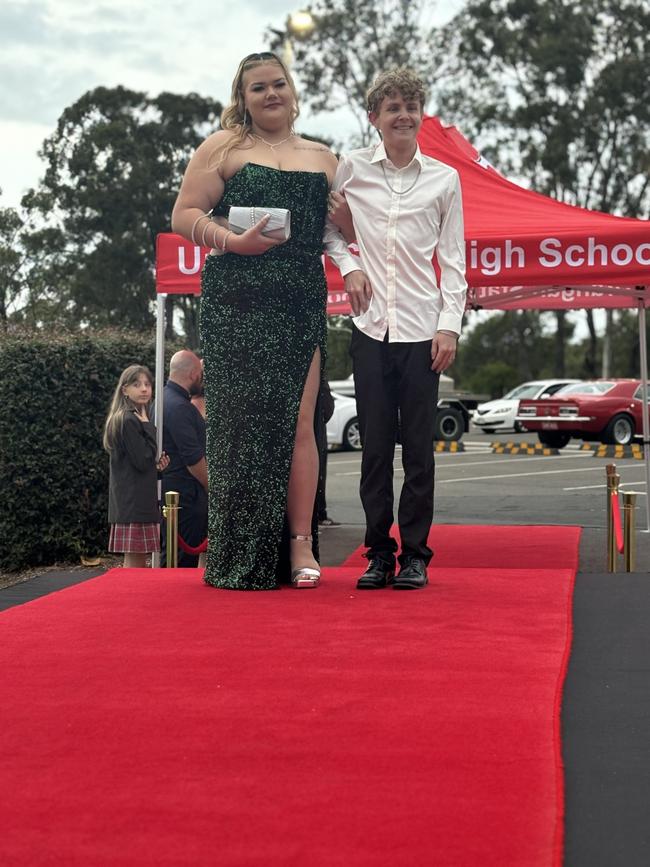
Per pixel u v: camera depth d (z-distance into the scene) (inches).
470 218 300.2
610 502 298.5
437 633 137.2
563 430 992.2
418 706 107.5
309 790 86.5
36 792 86.4
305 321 175.9
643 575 181.2
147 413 308.7
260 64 176.9
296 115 180.1
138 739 98.4
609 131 1881.2
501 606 153.7
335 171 182.5
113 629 139.9
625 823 84.7
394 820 80.8
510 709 106.5
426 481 174.4
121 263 1787.6
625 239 274.2
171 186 1835.6
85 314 1775.3
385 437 176.6
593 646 136.9
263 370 173.6
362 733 99.7
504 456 926.4
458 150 337.7
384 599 160.1
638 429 1003.3
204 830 79.2
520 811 82.4
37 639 134.6
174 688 113.7
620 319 2420.0
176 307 1277.1
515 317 2439.7
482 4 1845.5
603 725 108.0
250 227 168.7
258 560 170.2
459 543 360.5
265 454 172.4
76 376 387.2
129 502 301.7
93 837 78.2
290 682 115.7
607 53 1865.2
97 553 392.8
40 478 386.0
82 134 1829.5
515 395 1270.9
